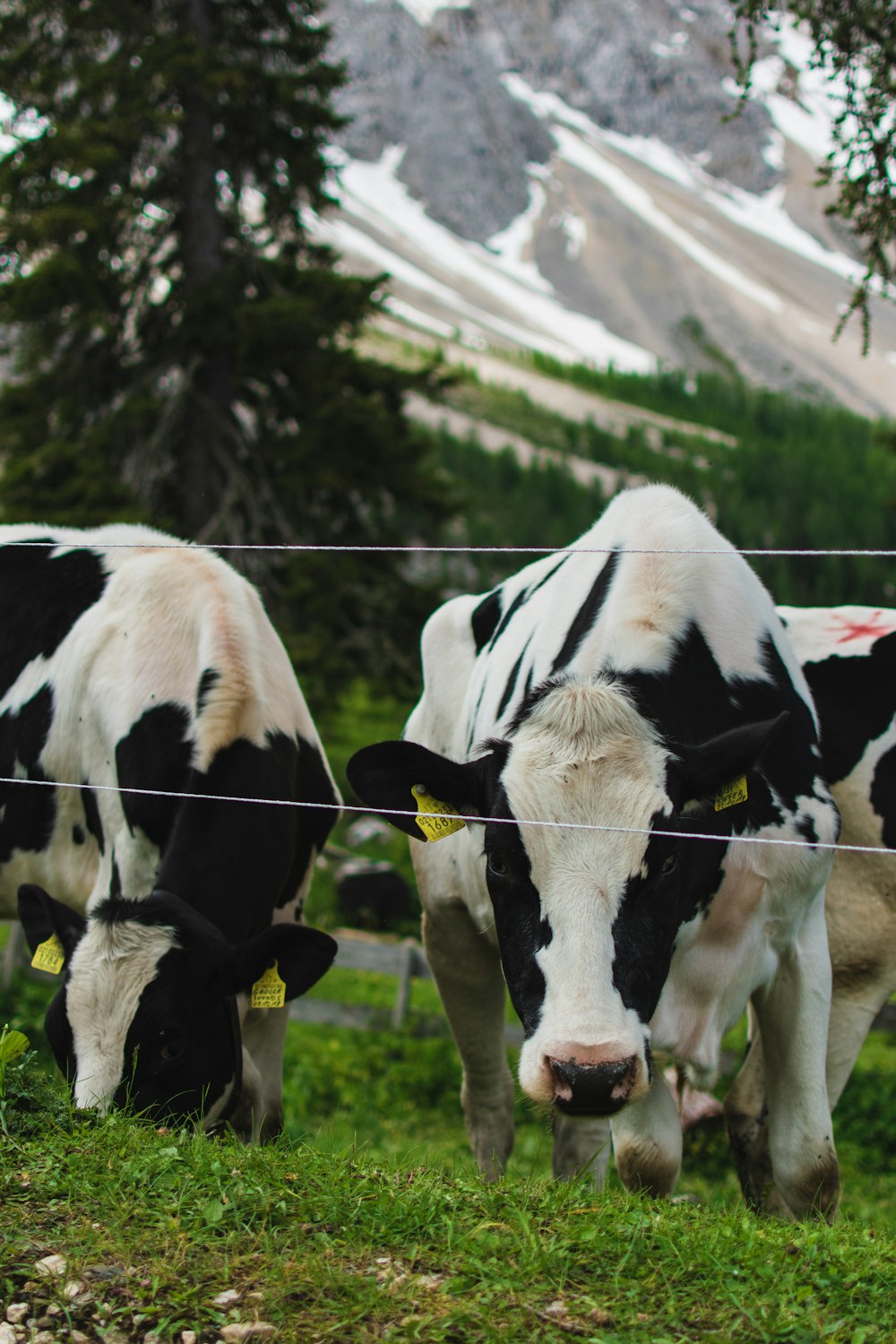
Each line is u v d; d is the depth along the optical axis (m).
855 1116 10.55
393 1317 3.01
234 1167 3.68
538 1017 3.87
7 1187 3.52
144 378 21.59
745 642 4.81
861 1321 3.02
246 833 5.64
